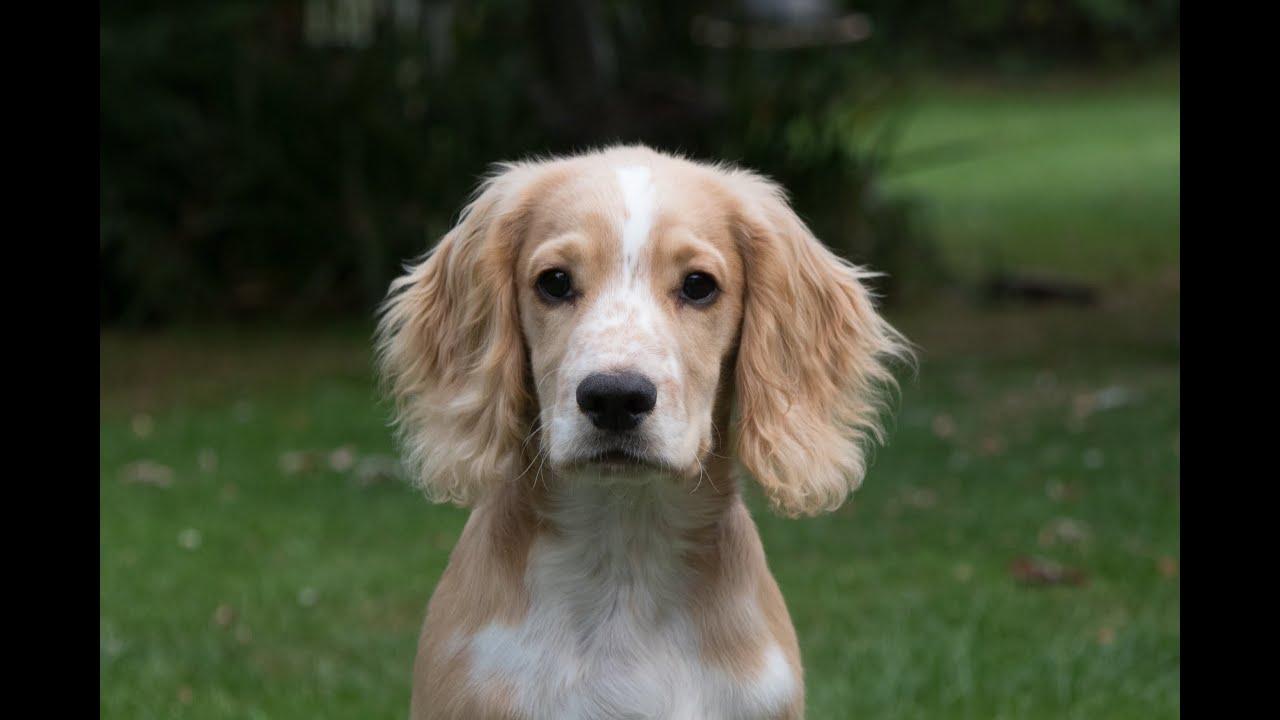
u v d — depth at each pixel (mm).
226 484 8570
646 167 3812
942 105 34219
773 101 14836
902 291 14570
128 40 13672
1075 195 22172
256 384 11289
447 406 3959
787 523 7773
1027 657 5797
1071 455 8922
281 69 13992
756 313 3824
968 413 10109
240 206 13609
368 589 6797
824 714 5297
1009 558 7160
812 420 3955
